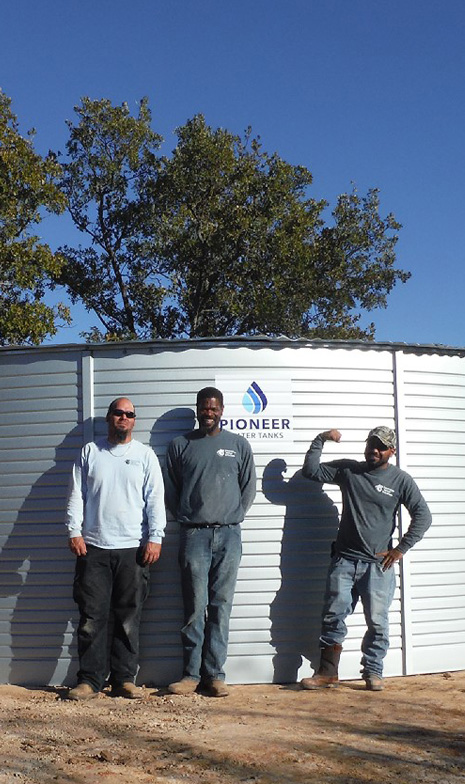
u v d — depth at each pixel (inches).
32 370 299.9
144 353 295.4
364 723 236.4
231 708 254.5
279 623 291.1
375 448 279.1
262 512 293.0
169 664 287.7
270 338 295.6
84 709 255.8
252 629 289.7
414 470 305.9
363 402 303.0
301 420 297.3
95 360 297.0
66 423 296.5
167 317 1318.9
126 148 1289.4
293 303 1222.3
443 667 304.7
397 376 306.5
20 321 871.1
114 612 280.1
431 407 311.4
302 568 293.9
